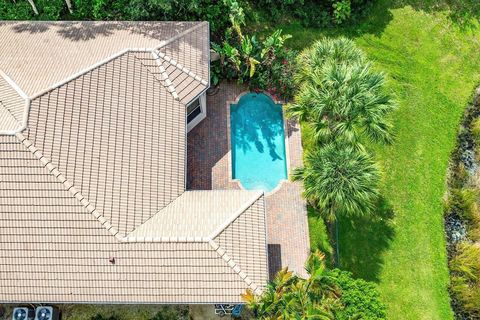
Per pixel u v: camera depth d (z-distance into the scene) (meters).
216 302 24.64
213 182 31.81
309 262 23.47
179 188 27.20
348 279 25.75
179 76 29.00
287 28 37.00
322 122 27.50
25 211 24.19
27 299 24.47
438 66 37.28
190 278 24.56
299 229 30.89
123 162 26.06
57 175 24.11
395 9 38.62
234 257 24.89
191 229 25.19
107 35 30.02
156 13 33.59
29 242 24.28
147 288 24.48
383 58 37.00
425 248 31.52
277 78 33.72
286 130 33.62
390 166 33.53
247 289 23.72
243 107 34.75
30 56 27.94
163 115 28.00
